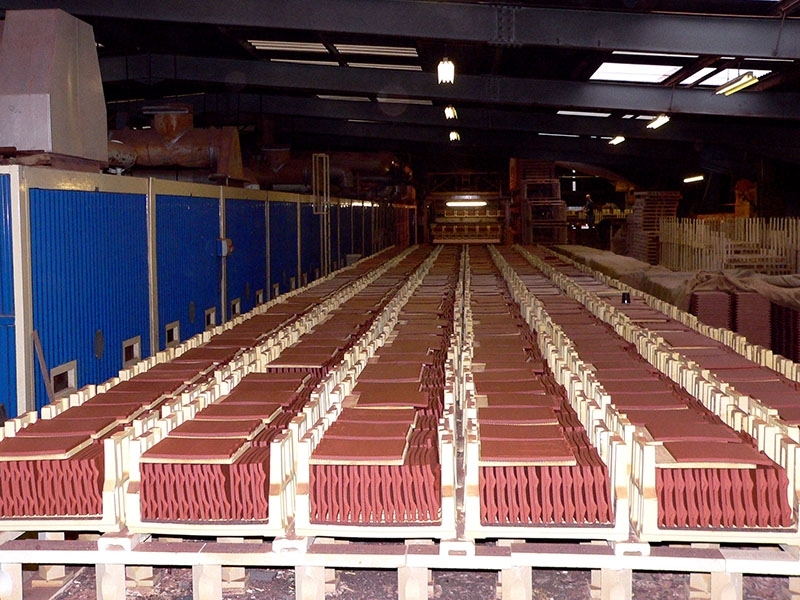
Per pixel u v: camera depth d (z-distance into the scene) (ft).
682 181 107.96
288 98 62.80
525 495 10.98
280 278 39.73
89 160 21.34
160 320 23.66
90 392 14.80
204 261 27.86
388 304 27.04
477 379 15.78
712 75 44.32
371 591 12.45
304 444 11.00
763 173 74.33
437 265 49.42
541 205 88.74
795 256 56.59
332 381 15.35
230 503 11.07
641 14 33.53
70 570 13.26
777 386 15.25
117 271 20.65
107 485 11.07
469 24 34.04
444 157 99.66
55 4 33.83
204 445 11.50
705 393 15.10
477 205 93.66
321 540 11.63
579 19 33.76
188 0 34.06
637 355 19.65
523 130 64.49
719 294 36.22
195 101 62.44
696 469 10.89
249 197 33.68
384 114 63.57
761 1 31.22
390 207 89.35
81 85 20.80
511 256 57.36
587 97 48.55
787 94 47.73
